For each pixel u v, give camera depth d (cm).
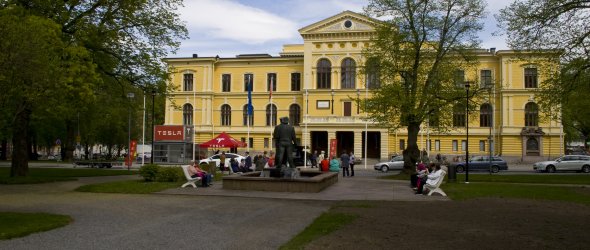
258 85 7625
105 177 2942
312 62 7181
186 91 7688
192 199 1759
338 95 7069
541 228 1171
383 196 1933
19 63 1444
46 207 1516
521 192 2102
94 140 8219
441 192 1970
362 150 7225
